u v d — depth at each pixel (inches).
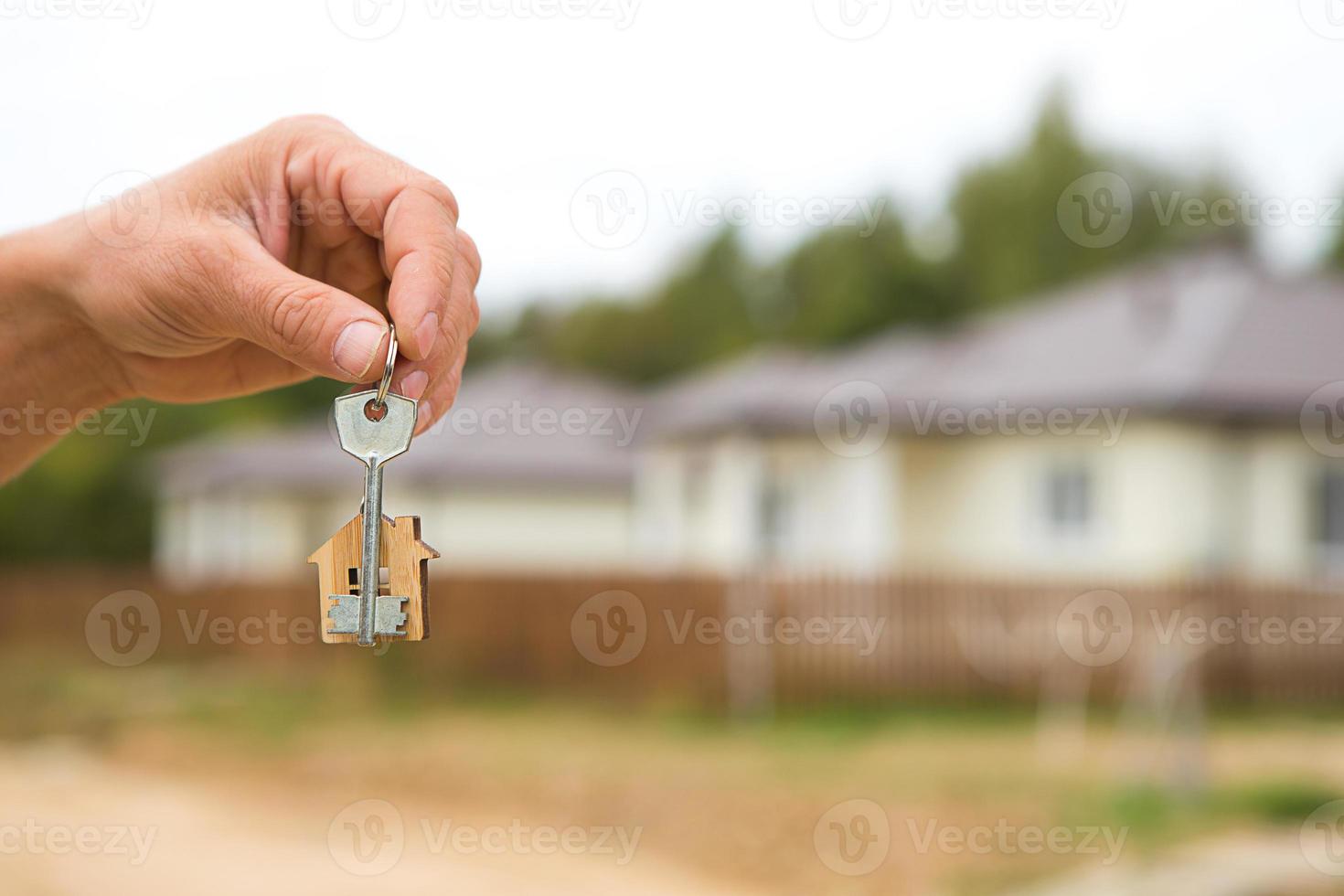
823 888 260.2
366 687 617.9
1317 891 248.4
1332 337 653.3
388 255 60.8
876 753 413.4
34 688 627.2
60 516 1166.3
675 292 1596.9
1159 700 425.1
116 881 257.9
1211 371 590.2
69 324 67.3
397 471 874.1
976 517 643.5
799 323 1497.3
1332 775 367.9
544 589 608.1
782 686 545.6
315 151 64.5
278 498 951.0
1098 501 597.3
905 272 1469.0
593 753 418.9
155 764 442.0
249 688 626.2
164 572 1076.5
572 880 267.7
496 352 1609.3
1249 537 586.2
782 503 683.4
